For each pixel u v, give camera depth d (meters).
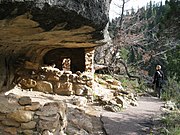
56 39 4.09
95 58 15.41
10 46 4.98
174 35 16.52
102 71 14.17
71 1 2.90
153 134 6.21
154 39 18.25
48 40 4.18
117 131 6.10
